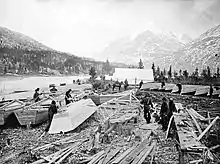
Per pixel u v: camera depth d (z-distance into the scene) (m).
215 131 11.75
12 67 111.62
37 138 12.73
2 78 81.69
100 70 152.62
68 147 10.55
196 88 30.11
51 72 128.12
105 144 11.02
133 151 9.43
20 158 9.79
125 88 39.16
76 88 36.34
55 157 9.26
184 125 11.90
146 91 34.78
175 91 32.03
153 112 18.84
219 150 9.93
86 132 13.59
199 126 12.27
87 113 16.77
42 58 152.25
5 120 15.06
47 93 25.58
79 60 175.38
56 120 14.25
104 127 13.14
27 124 15.12
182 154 8.63
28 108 16.58
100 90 37.44
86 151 10.12
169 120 13.45
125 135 12.52
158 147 10.70
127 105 20.02
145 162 8.70
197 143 9.16
